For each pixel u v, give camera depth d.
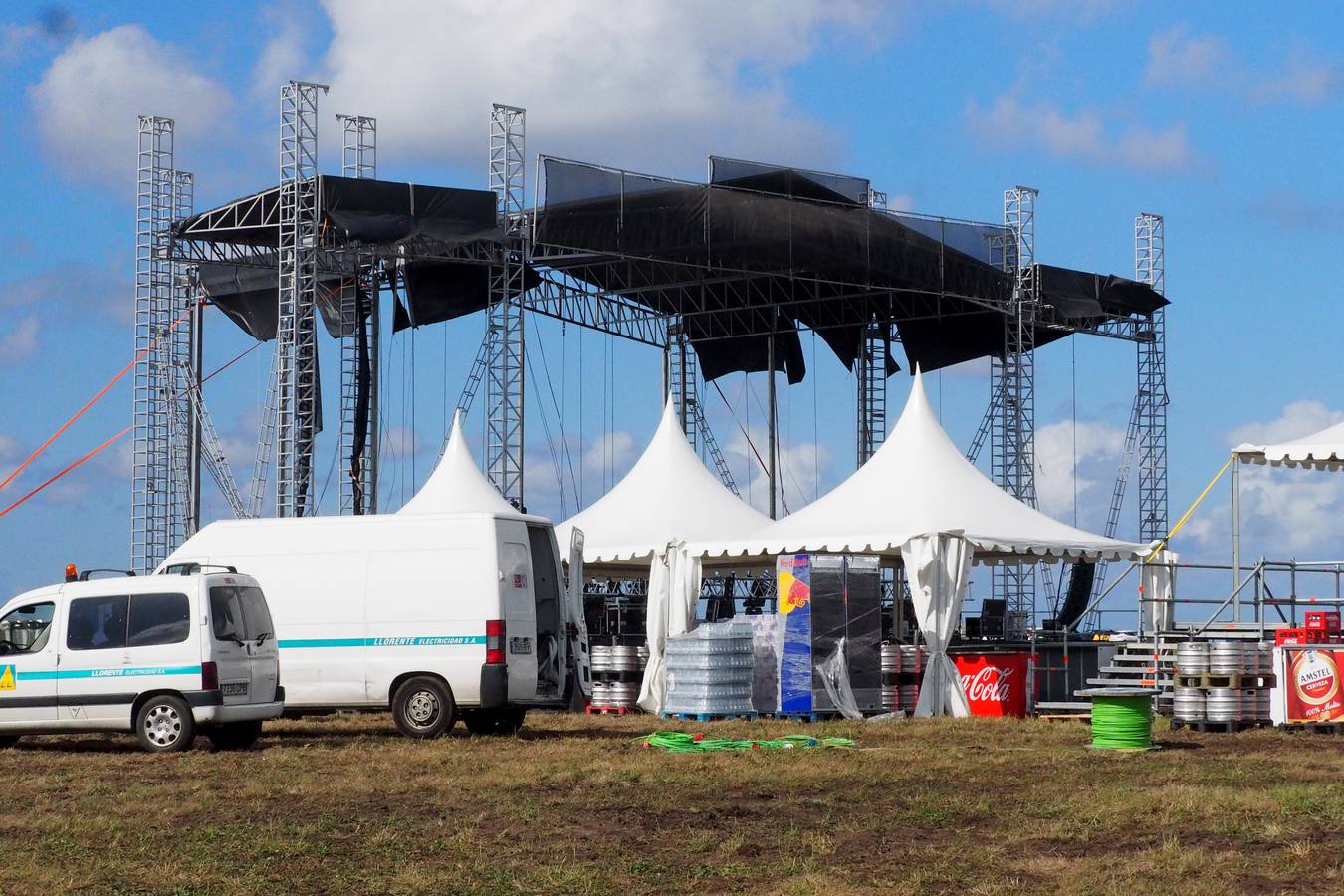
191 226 36.47
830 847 10.11
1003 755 16.17
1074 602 39.38
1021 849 10.03
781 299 44.84
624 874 9.25
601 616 33.94
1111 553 25.48
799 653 22.28
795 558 22.53
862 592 22.86
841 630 22.55
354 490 39.38
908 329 47.25
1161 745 17.44
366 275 39.59
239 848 10.12
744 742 17.28
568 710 24.14
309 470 34.50
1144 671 23.34
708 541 25.47
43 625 17.23
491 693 18.20
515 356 35.38
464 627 18.34
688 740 17.25
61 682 16.98
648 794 12.85
